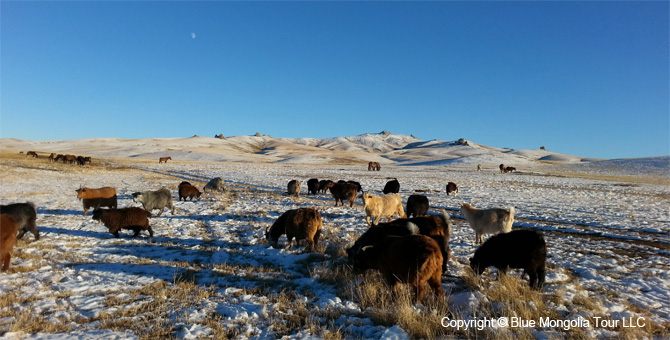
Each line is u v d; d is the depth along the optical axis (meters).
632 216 17.03
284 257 9.09
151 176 37.84
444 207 19.75
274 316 5.54
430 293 6.22
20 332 4.79
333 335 4.87
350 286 6.69
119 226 10.91
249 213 16.16
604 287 6.95
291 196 23.53
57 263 8.18
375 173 52.38
